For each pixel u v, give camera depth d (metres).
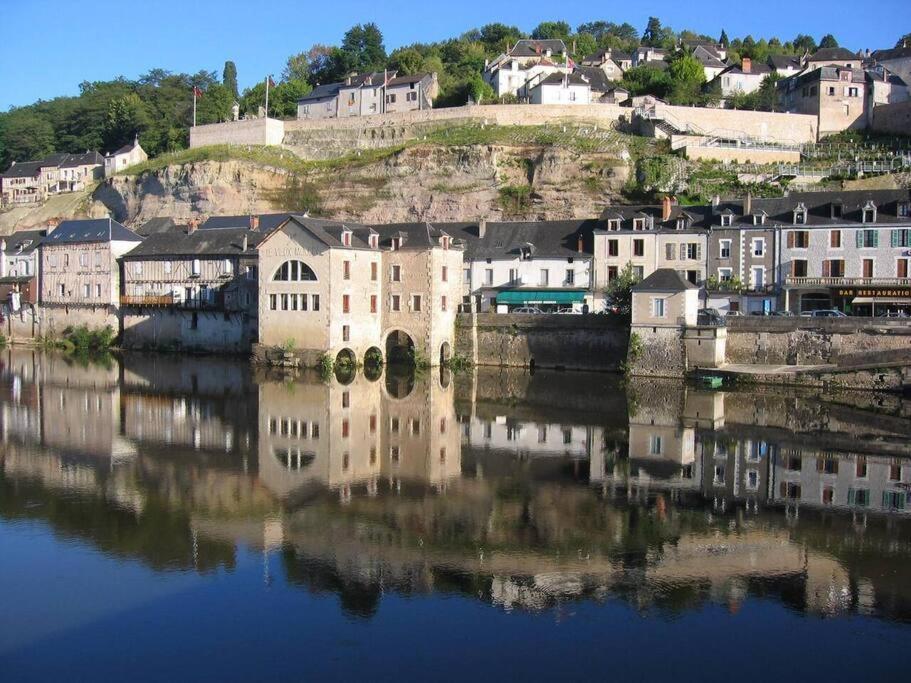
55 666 19.28
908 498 30.64
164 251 78.62
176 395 52.25
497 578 23.81
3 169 149.25
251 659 19.58
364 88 116.25
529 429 42.44
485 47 141.12
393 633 20.77
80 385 56.50
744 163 88.69
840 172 85.50
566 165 89.06
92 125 142.00
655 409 47.72
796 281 63.22
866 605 22.17
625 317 62.44
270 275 66.19
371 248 66.75
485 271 73.44
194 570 24.27
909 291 60.19
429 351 66.06
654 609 22.02
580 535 27.00
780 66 117.94
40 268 88.19
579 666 19.30
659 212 71.44
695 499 30.61
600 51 138.50
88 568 24.38
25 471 33.91
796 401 49.75
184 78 145.50
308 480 32.88
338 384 57.25
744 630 20.89
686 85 110.31
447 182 93.12
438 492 31.44
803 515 28.92
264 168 101.25
